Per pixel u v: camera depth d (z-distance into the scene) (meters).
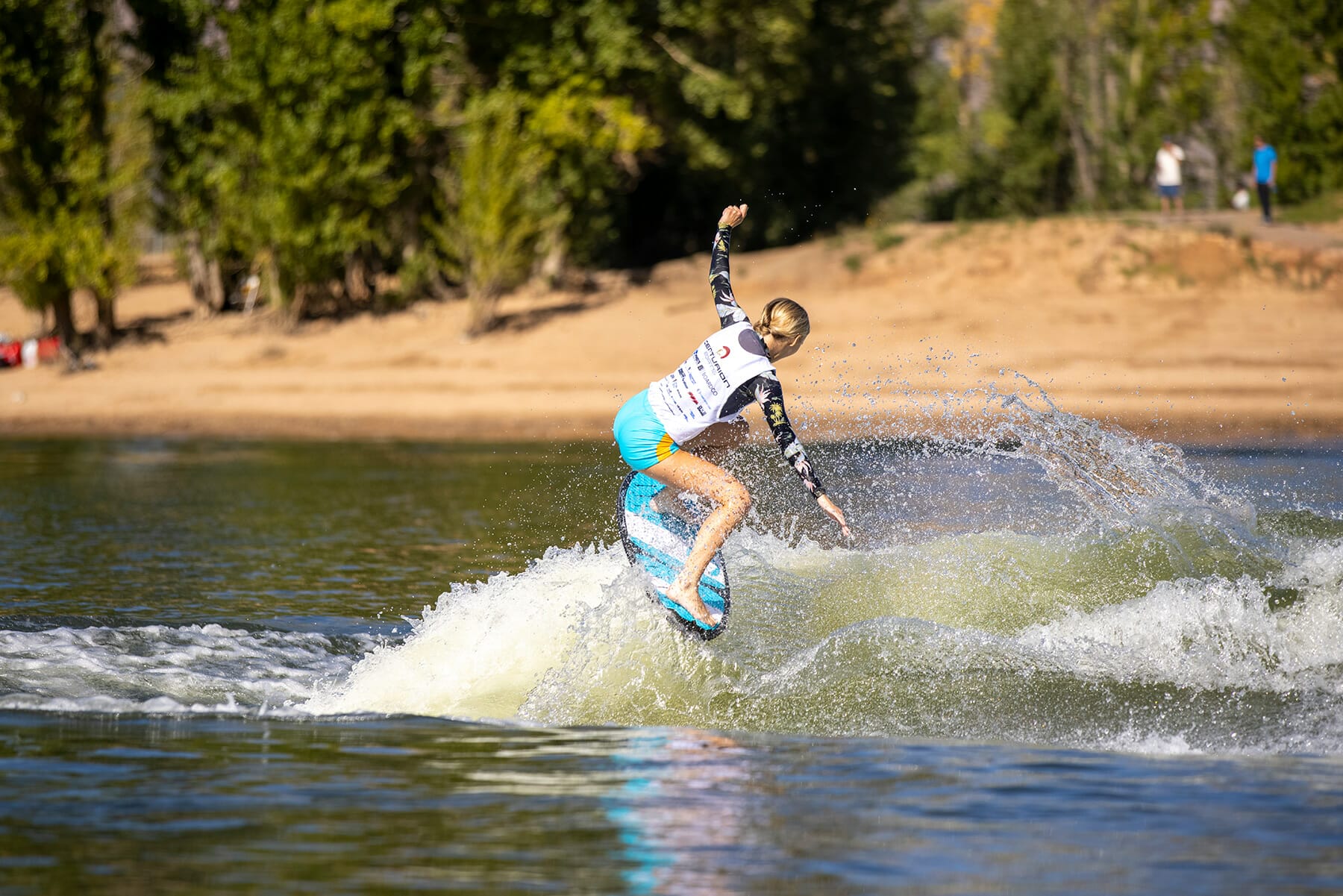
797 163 160.38
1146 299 98.38
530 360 98.62
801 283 108.38
